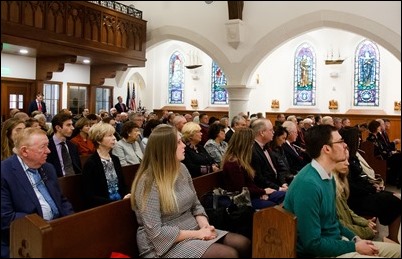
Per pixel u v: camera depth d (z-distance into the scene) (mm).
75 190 3475
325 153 2545
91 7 8305
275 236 2158
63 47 7625
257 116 8938
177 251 2424
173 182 2605
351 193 4133
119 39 9266
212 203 3340
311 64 13805
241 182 3898
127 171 4234
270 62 14289
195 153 4762
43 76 9875
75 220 2186
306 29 9188
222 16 9969
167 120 8484
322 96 13586
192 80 15562
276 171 4781
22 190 2600
